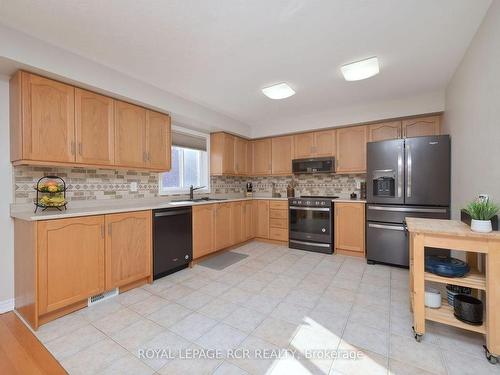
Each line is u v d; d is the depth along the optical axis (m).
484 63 1.75
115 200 2.90
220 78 2.68
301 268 3.15
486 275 1.51
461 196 2.41
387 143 3.18
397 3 1.57
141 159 2.82
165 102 2.99
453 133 2.69
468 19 1.74
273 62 2.34
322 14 1.67
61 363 1.49
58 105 2.12
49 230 1.89
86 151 2.31
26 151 1.93
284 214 4.28
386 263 3.25
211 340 1.70
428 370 1.41
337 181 4.34
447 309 1.75
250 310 2.10
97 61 2.27
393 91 3.11
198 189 4.18
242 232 4.25
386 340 1.69
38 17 1.67
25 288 1.96
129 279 2.46
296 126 4.24
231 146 4.41
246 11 1.64
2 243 2.09
